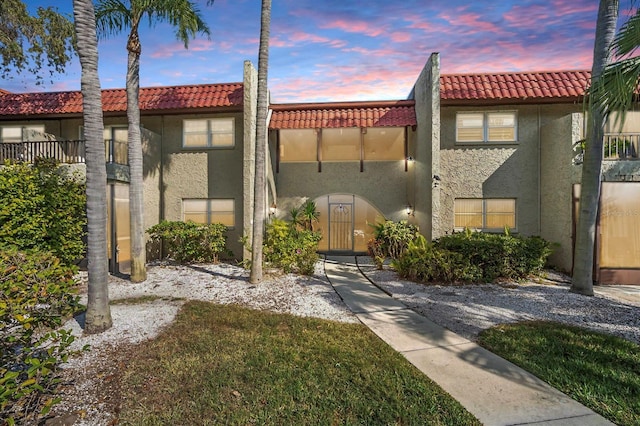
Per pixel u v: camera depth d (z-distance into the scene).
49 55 13.94
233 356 5.21
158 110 13.91
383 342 5.79
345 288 9.73
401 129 15.93
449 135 13.79
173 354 5.27
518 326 6.52
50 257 5.06
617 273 10.30
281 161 16.12
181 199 14.70
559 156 11.94
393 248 13.80
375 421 3.61
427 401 3.95
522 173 13.46
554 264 12.04
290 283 10.27
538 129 13.35
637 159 10.38
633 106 11.18
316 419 3.64
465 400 3.97
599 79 5.73
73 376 4.57
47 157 11.16
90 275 6.16
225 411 3.79
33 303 3.75
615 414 3.67
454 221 13.93
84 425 3.58
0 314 3.26
